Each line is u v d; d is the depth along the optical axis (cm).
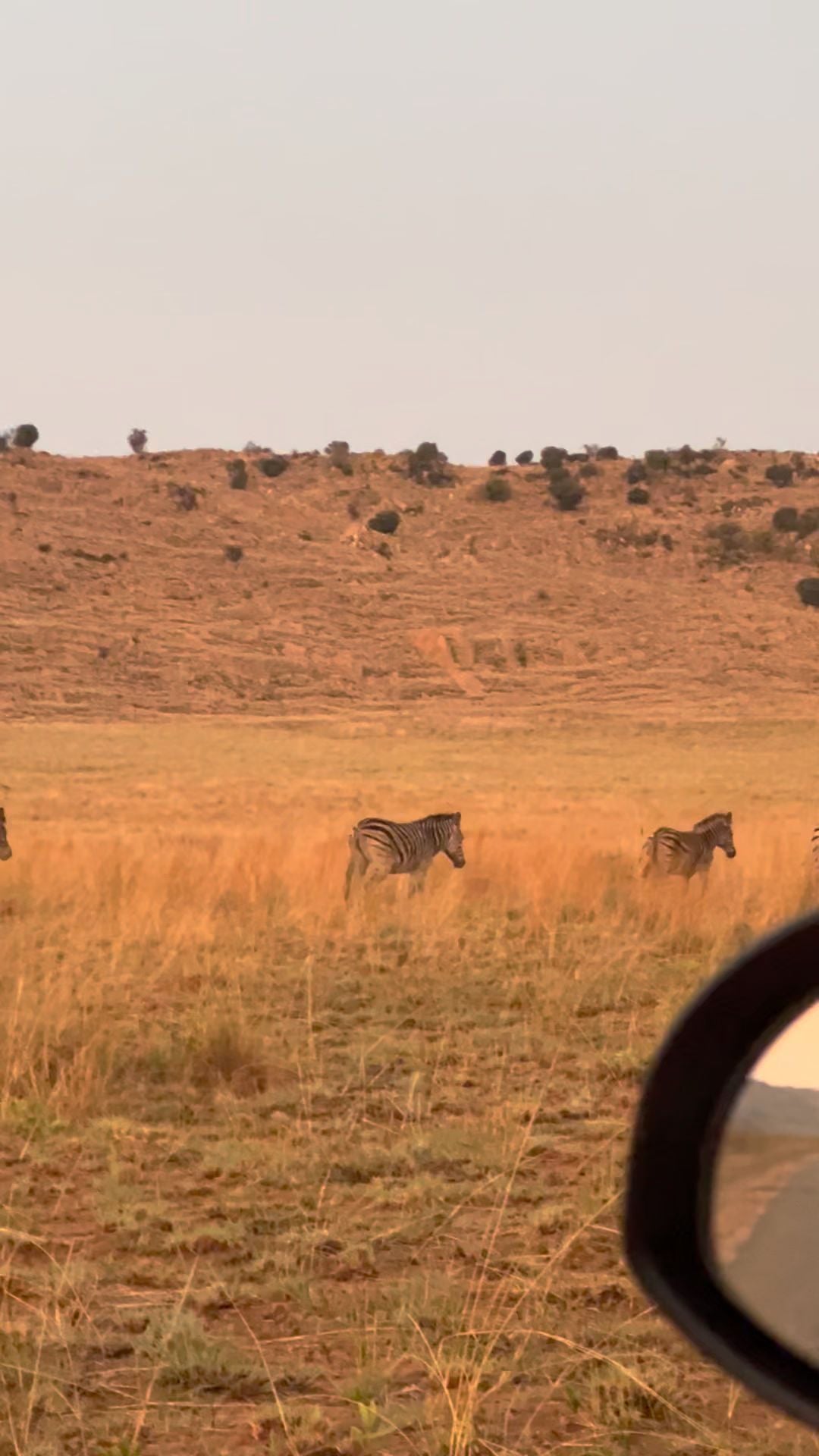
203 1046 1582
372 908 2852
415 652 19975
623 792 9956
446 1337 852
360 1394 795
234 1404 800
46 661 18638
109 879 3131
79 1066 1473
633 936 2559
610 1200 1086
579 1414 778
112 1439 745
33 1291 954
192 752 13925
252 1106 1428
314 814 7775
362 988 2056
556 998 1898
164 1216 1106
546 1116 1382
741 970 423
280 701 18500
